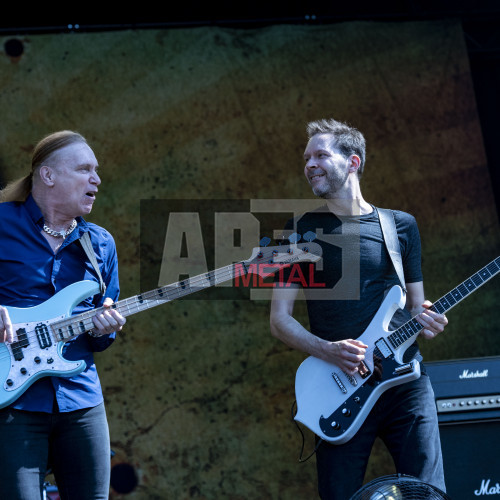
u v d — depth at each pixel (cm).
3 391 236
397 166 520
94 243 268
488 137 551
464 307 512
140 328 498
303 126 518
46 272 254
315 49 523
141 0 523
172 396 493
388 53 525
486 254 518
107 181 504
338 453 282
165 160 509
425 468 274
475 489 316
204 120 514
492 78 552
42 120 502
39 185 258
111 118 507
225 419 492
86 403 251
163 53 515
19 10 514
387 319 287
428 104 524
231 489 483
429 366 323
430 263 514
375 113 521
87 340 263
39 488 237
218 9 533
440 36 527
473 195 523
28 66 505
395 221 304
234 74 518
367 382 282
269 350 502
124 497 479
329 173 296
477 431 320
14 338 242
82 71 508
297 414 286
